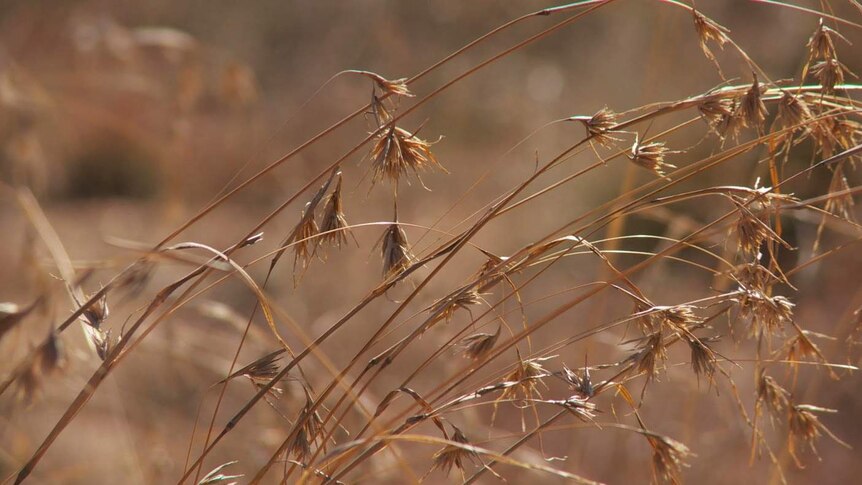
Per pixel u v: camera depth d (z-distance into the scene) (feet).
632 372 24.90
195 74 40.68
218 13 104.42
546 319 24.67
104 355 24.62
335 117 75.87
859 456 35.32
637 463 30.55
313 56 87.56
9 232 53.88
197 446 28.48
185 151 43.65
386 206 58.49
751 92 24.66
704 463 31.60
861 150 24.62
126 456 26.58
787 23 59.57
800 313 42.75
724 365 29.40
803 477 33.86
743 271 24.71
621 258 53.62
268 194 69.77
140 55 41.91
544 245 24.68
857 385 37.76
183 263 24.40
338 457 24.71
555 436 37.91
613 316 44.62
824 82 24.73
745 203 24.67
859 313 24.90
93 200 84.33
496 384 24.66
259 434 26.48
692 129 56.29
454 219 60.23
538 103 78.28
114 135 84.99
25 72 34.94
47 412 31.68
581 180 64.80
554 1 88.33
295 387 25.79
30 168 32.76
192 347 28.99
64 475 26.45
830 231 45.14
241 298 49.01
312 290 45.78
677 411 33.50
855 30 47.98
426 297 26.66
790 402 24.85
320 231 24.63
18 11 73.87
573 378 24.70
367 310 43.78
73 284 24.44
